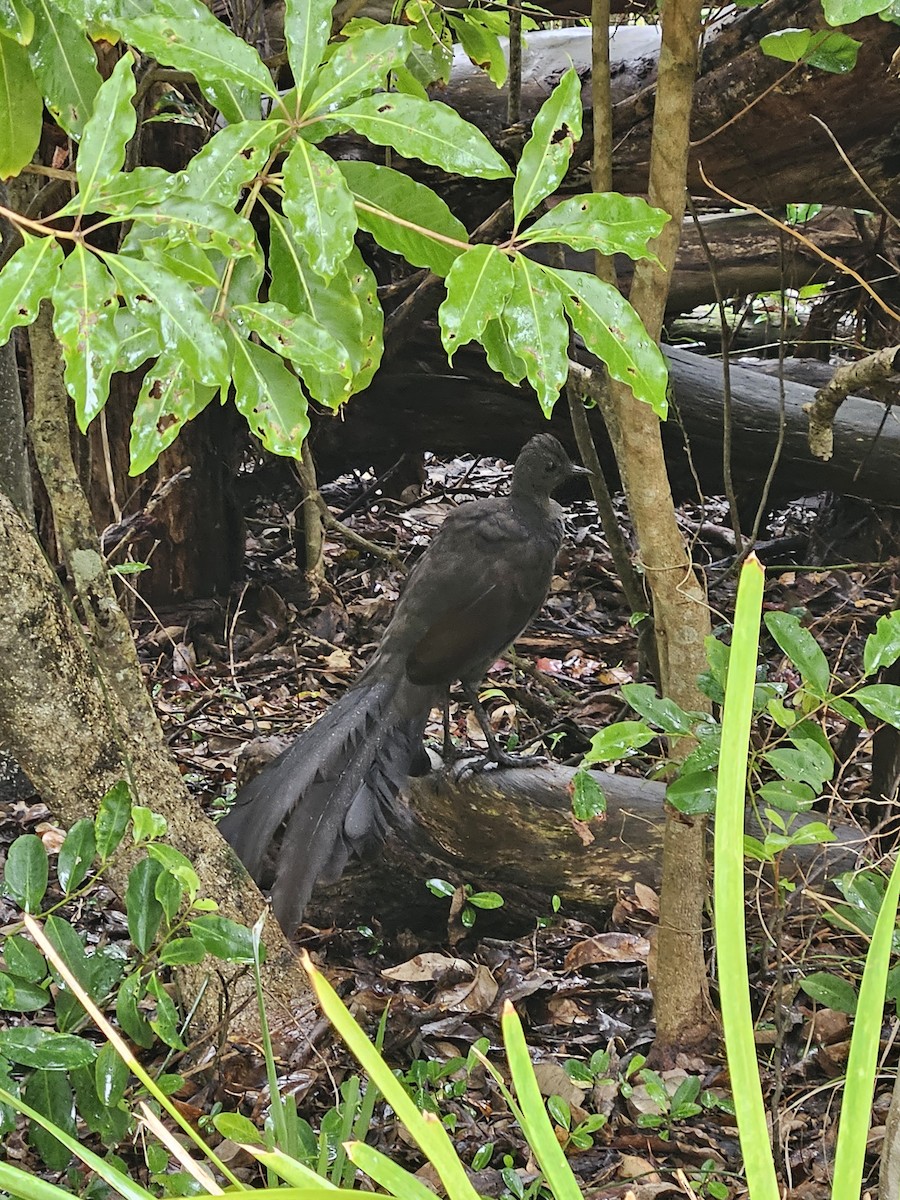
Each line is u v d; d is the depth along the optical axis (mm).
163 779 3188
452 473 9188
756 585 1151
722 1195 2621
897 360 2887
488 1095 3209
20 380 5359
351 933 4070
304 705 5855
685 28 2404
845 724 4664
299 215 1612
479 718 4250
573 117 1704
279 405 1796
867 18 3271
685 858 3086
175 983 3299
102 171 1557
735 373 6359
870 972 1133
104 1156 2828
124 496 6238
